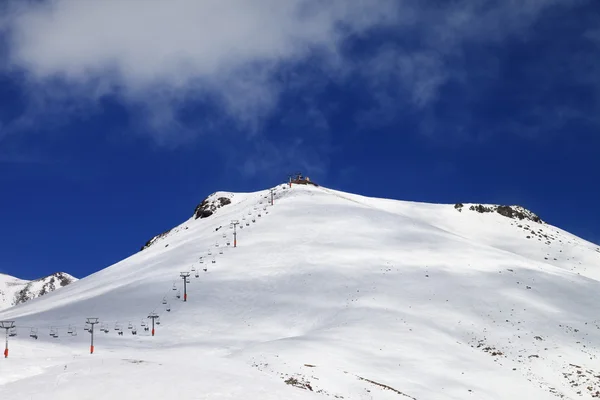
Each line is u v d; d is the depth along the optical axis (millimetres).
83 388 28891
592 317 67688
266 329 66938
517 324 63969
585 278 87500
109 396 27938
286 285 81062
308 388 35750
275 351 47844
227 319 71250
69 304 85812
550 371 52656
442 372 49094
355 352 50938
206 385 30125
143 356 42500
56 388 28875
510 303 70375
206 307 75375
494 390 47000
